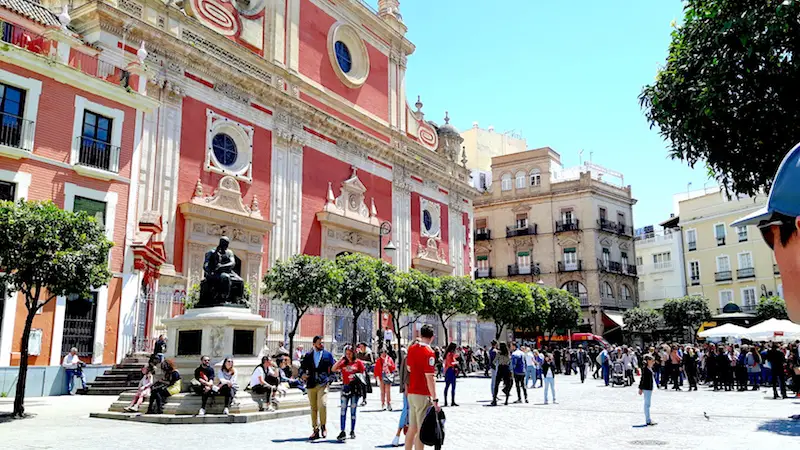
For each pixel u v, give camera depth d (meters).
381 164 34.72
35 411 13.77
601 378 32.00
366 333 31.19
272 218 26.81
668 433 11.10
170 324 13.47
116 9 21.19
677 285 54.31
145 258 20.48
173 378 12.41
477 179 59.88
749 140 11.86
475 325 40.84
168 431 10.52
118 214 19.97
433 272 38.03
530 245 54.66
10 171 17.28
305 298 22.42
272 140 27.50
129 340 19.70
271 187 27.06
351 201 31.70
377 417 13.38
